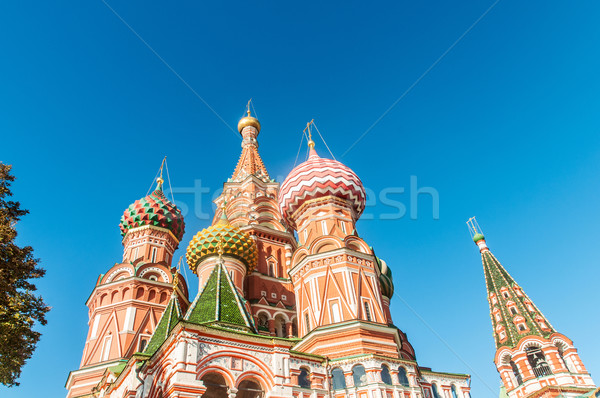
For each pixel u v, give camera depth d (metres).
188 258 40.84
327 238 37.75
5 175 21.52
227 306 24.22
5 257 20.44
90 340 37.19
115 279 40.38
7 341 19.92
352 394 28.12
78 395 33.56
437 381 34.78
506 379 51.81
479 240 65.25
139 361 22.53
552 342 50.72
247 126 68.19
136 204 46.44
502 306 56.50
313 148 46.53
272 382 20.30
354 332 31.58
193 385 18.11
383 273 46.22
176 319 26.30
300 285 36.56
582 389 47.06
